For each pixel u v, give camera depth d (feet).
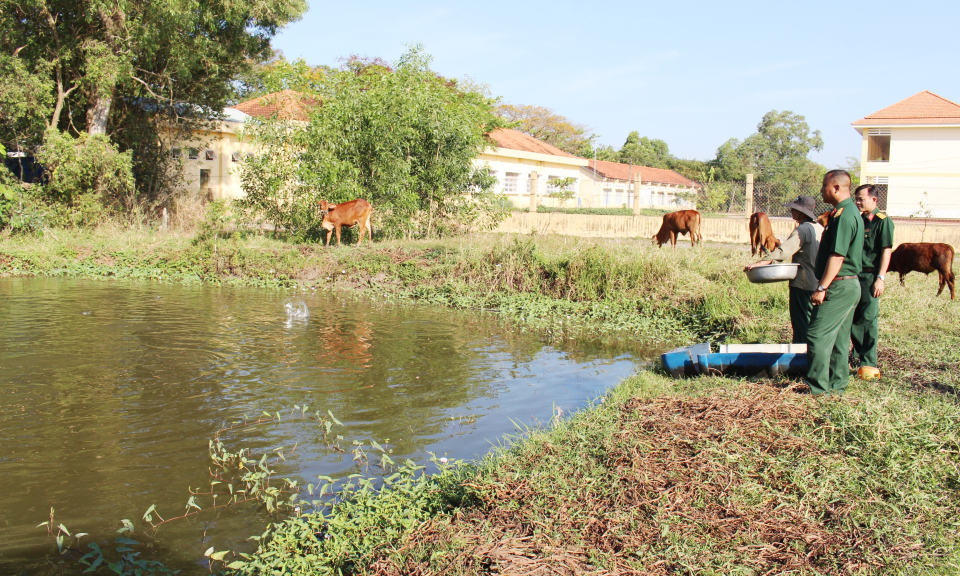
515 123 127.75
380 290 39.50
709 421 14.79
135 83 58.95
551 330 29.89
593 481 12.30
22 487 13.44
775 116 162.50
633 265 36.55
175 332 26.86
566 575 9.53
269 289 39.24
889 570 9.62
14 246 46.60
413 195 51.11
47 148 50.90
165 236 51.29
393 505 12.32
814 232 19.36
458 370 22.59
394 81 51.29
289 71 50.21
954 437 13.41
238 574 10.70
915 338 24.41
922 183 95.55
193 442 15.84
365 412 18.13
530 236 49.67
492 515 11.37
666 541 10.36
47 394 18.93
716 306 31.04
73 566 10.83
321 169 49.11
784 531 10.68
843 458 12.87
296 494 13.08
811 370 16.85
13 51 52.90
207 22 57.57
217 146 74.13
